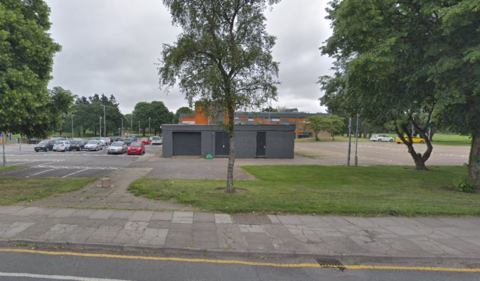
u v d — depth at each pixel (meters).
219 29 8.33
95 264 3.90
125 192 8.73
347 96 13.66
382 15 9.36
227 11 8.27
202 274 3.66
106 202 7.26
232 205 6.74
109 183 9.69
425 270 3.93
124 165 18.44
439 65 7.66
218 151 25.58
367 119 16.33
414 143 50.41
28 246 4.47
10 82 7.89
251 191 8.82
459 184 10.24
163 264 3.93
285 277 3.64
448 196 8.76
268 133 25.61
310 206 6.74
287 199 7.54
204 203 6.92
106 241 4.53
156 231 5.06
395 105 10.54
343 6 8.98
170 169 16.22
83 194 8.37
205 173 14.75
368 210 6.41
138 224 5.43
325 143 53.19
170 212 6.29
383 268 3.96
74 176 13.16
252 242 4.65
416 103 10.30
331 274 3.76
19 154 27.94
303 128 69.44
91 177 12.73
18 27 8.34
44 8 10.20
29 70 8.41
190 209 6.60
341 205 6.85
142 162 20.58
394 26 9.51
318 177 13.95
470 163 10.43
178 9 8.02
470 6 6.23
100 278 3.51
